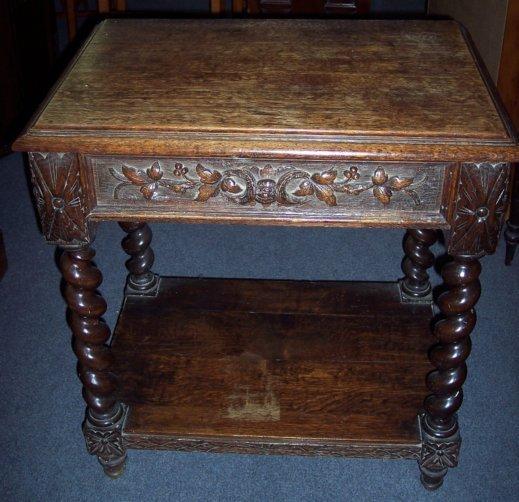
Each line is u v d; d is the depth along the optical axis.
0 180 2.57
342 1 2.49
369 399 1.60
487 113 1.22
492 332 1.94
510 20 1.91
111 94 1.29
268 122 1.20
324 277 2.15
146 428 1.54
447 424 1.49
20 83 2.67
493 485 1.58
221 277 2.13
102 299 1.39
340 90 1.29
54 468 1.62
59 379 1.83
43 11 2.84
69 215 1.24
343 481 1.59
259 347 1.74
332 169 1.19
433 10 2.86
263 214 1.24
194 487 1.58
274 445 1.52
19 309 2.03
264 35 1.49
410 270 1.84
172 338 1.77
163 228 2.35
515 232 2.08
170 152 1.17
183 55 1.41
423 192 1.21
